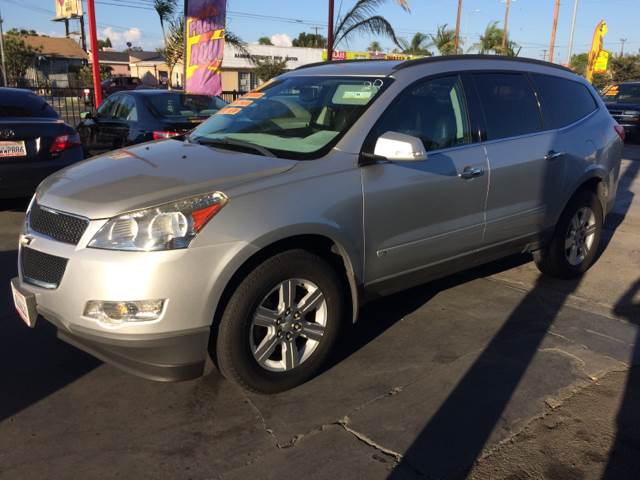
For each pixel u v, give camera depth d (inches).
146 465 103.1
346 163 129.0
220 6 422.9
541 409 120.1
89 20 442.6
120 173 124.6
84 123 376.2
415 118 143.7
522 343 150.3
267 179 118.5
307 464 103.5
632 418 117.3
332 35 520.1
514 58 176.7
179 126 310.3
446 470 102.0
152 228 106.4
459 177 148.2
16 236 236.7
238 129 153.2
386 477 100.1
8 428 113.1
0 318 161.0
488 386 129.2
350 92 144.9
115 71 2292.1
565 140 179.6
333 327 130.3
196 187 113.1
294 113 148.9
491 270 207.5
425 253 146.3
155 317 106.3
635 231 265.1
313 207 120.3
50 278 115.0
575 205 189.2
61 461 103.8
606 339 153.3
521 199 167.2
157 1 639.1
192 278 107.0
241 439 110.6
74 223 112.7
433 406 121.4
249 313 115.4
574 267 196.1
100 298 106.0
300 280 122.3
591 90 203.5
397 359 141.6
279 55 1675.7
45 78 1803.6
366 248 132.3
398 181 135.2
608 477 100.3
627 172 426.3
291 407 121.2
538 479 99.8
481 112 158.9
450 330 157.8
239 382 119.0
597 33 943.0
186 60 447.2
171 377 113.2
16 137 240.5
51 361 138.8
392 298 179.5
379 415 118.2
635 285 194.5
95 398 123.9
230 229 110.3
